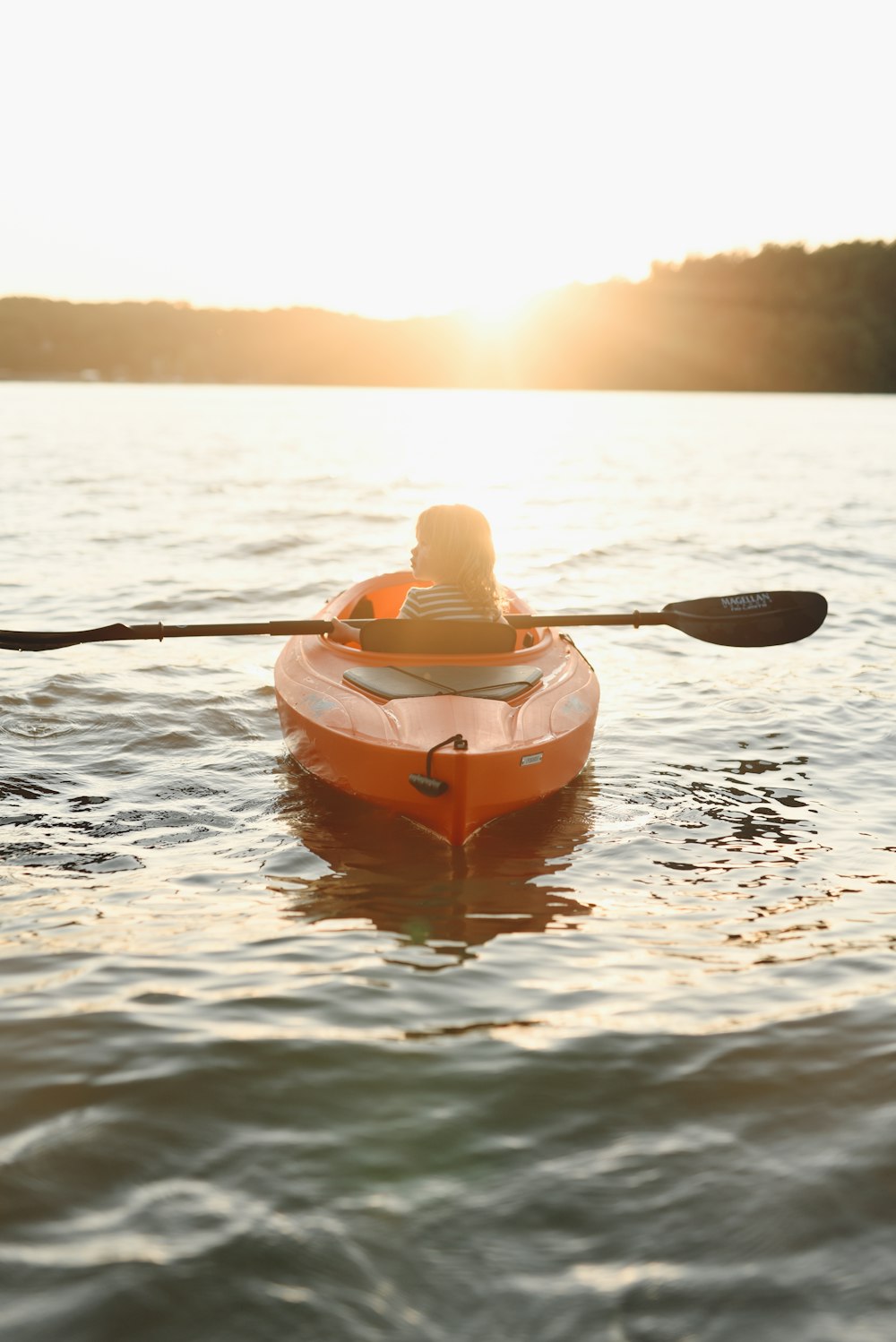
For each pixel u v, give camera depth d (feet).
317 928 12.84
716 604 20.25
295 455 101.09
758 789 17.78
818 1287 7.42
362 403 285.43
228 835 15.66
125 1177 8.42
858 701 22.62
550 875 14.49
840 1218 8.05
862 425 169.78
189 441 120.06
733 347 373.40
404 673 17.51
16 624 28.84
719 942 12.57
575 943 12.52
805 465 93.50
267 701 22.26
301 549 43.65
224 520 52.26
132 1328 7.04
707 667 25.67
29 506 55.36
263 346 511.81
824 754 19.49
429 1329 7.07
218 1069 9.82
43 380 522.88
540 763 15.97
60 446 105.91
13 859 14.64
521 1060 10.04
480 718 16.06
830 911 13.44
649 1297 7.34
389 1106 9.34
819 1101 9.44
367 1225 7.97
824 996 11.27
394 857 15.01
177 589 34.22
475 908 13.47
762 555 43.37
